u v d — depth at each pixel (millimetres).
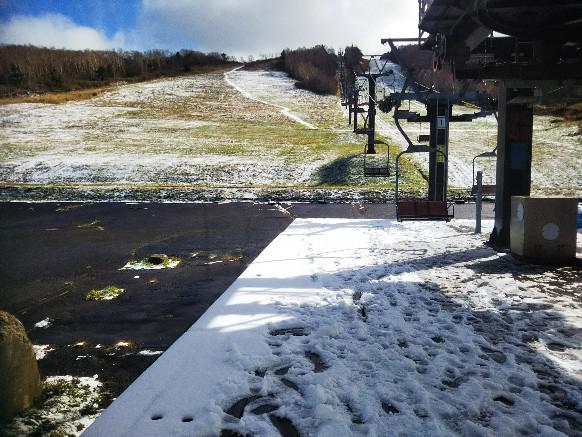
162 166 26453
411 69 11445
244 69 108625
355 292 6883
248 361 4648
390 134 37312
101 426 3600
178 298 7082
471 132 37531
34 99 58844
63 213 16125
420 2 9352
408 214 11133
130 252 10352
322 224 13344
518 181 9555
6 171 25641
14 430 3635
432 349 4887
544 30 7414
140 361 4906
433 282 7316
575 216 8430
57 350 5246
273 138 36250
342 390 4066
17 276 8617
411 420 3604
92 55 94625
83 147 32844
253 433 3508
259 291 7027
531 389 4059
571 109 44344
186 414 3750
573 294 6645
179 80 86500
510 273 7781
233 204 17656
